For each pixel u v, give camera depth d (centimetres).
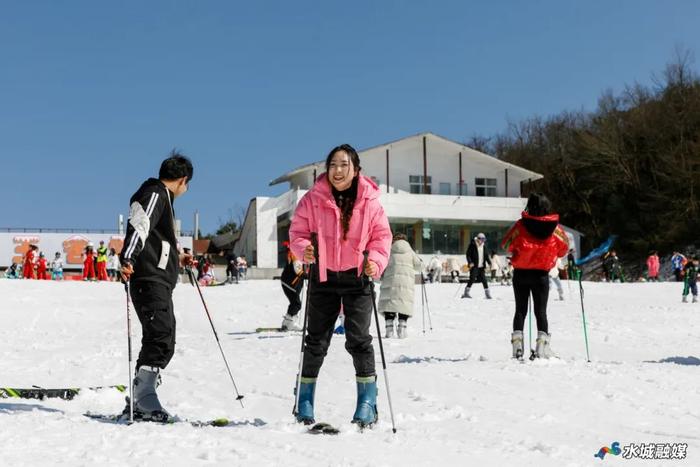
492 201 4522
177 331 1416
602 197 5531
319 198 457
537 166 6219
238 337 1205
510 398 572
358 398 460
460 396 580
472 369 715
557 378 662
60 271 3600
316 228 460
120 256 470
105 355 927
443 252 4497
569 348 1004
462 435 432
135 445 365
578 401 561
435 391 602
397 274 1131
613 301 1967
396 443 398
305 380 468
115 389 610
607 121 5422
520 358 798
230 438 396
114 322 1648
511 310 1700
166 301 485
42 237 4597
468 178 4750
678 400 566
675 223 4784
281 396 600
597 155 5381
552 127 6297
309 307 464
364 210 455
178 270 501
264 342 1076
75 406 550
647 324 1390
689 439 433
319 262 457
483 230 4581
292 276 1295
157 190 486
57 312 1805
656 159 5103
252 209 4691
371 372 462
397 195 4388
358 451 371
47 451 349
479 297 2109
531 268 794
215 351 945
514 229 796
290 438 402
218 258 5269
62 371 772
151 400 472
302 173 4497
